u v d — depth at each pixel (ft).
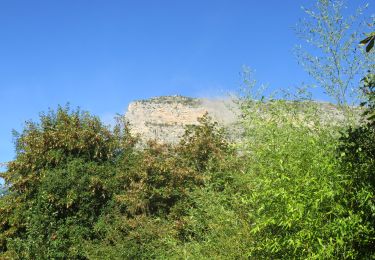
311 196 20.30
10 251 45.91
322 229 19.89
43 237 47.03
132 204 45.37
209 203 33.53
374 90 20.75
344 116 27.96
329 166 19.98
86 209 48.34
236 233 28.40
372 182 19.01
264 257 25.63
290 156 23.13
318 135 26.13
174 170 45.47
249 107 31.86
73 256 45.29
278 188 22.24
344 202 20.02
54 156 50.16
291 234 21.98
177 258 32.78
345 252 19.66
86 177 48.93
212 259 29.07
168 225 41.86
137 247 41.19
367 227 19.36
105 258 41.73
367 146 18.63
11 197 51.42
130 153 51.49
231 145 37.04
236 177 32.81
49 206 48.11
